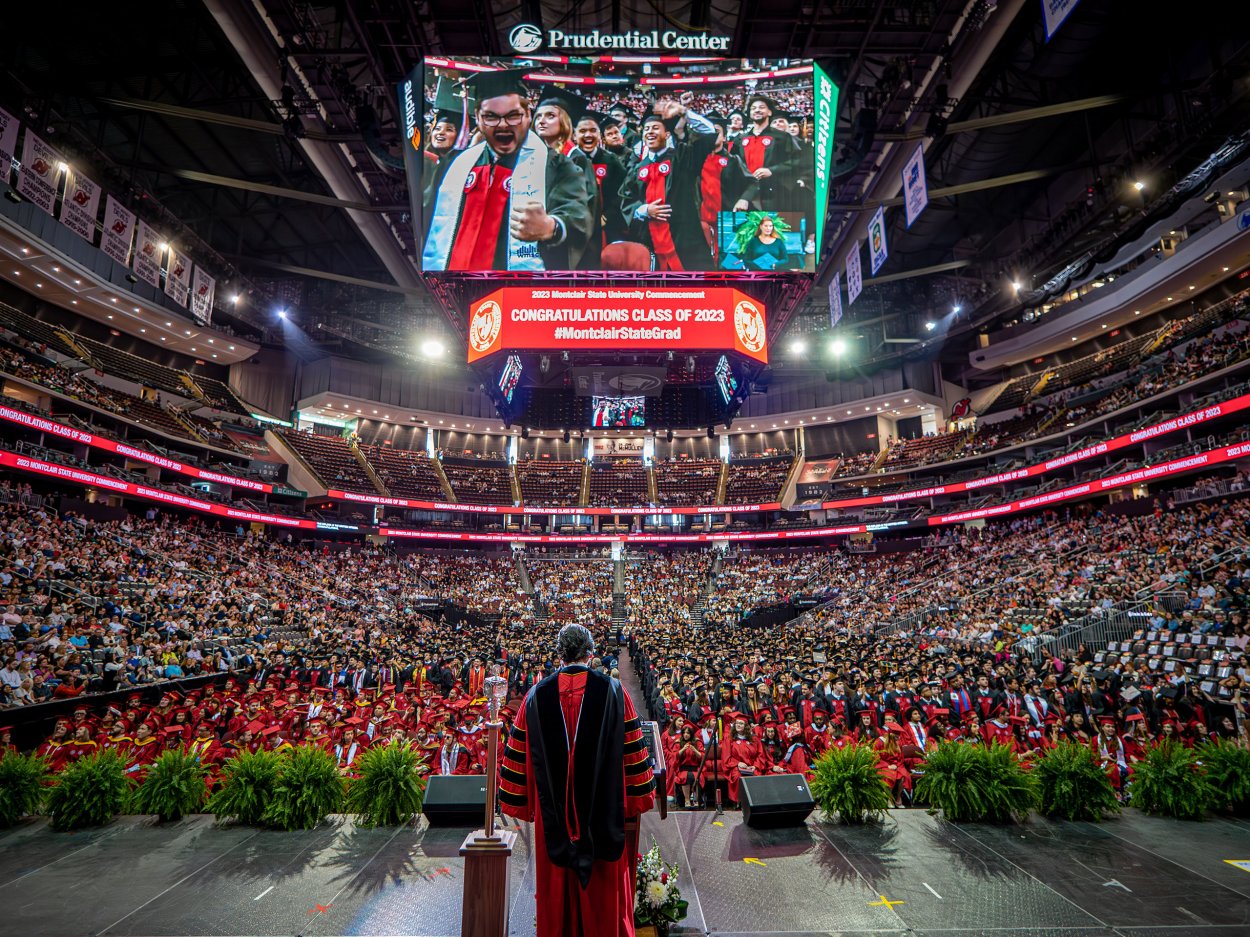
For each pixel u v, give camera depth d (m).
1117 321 42.16
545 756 3.69
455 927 5.03
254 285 47.66
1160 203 31.14
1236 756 7.56
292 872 6.00
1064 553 31.59
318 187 38.69
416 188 18.83
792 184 18.95
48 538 25.50
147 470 40.38
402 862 6.23
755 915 5.25
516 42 18.92
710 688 15.02
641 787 3.81
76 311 40.12
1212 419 29.56
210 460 45.00
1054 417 42.53
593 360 24.66
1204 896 5.48
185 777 7.52
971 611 27.73
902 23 19.91
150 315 41.00
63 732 10.94
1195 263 34.25
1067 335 44.88
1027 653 19.34
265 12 19.23
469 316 20.97
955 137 35.75
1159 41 30.47
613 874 3.61
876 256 26.45
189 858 6.30
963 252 49.38
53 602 20.28
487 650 24.14
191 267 36.50
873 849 6.56
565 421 27.03
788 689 14.48
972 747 7.77
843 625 34.03
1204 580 20.97
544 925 3.62
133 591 24.75
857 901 5.48
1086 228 35.50
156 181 37.00
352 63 21.59
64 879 5.83
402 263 34.06
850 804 7.23
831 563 47.50
